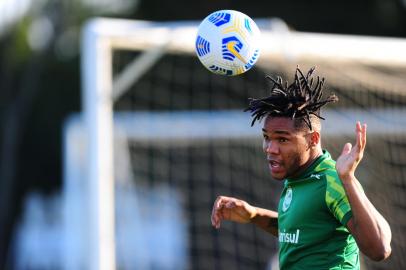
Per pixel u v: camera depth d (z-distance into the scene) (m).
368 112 43.03
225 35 18.86
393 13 88.06
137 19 92.31
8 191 97.12
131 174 52.66
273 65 34.78
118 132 47.97
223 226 57.34
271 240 53.75
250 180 52.25
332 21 88.12
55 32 99.00
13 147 97.06
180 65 65.75
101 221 30.22
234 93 61.97
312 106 16.17
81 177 62.81
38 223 106.69
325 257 15.70
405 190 45.66
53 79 99.38
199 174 57.28
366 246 14.42
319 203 15.67
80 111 99.06
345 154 14.71
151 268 74.19
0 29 97.56
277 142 16.09
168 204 63.59
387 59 34.19
